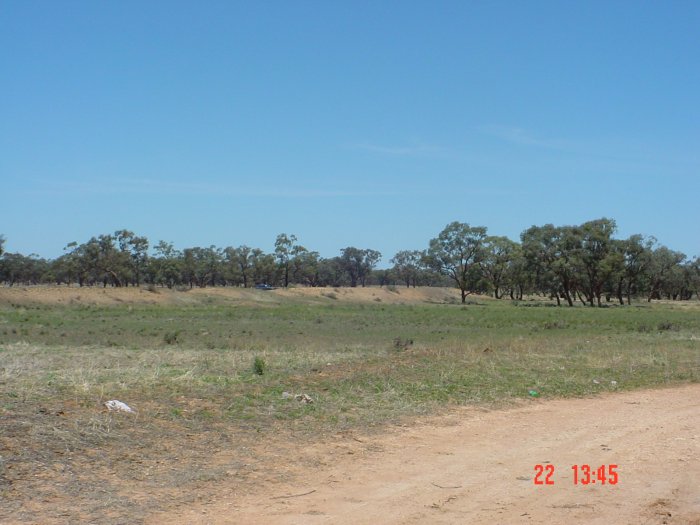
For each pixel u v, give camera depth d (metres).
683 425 12.48
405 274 177.50
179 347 27.03
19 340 29.86
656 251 124.75
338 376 16.12
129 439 9.43
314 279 156.25
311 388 14.35
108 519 6.81
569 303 107.94
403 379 16.17
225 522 6.96
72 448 8.69
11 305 69.44
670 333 39.72
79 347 25.75
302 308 75.56
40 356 20.56
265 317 56.22
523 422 12.61
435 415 12.86
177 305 80.19
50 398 10.88
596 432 11.78
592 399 15.56
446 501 7.82
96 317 51.91
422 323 50.78
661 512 7.59
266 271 145.88
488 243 119.50
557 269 106.69
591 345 27.80
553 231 110.69
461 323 51.16
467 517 7.30
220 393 12.93
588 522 7.23
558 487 8.45
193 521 6.93
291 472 8.80
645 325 45.94
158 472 8.35
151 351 23.47
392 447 10.34
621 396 16.03
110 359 19.91
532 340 31.25
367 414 12.38
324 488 8.21
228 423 10.90
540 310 79.62
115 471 8.21
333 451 9.91
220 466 8.80
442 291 140.25
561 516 7.40
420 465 9.37
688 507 7.79
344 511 7.39
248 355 21.25
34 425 9.16
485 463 9.56
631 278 115.25
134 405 11.20
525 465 9.49
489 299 134.62
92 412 10.28
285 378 15.41
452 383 16.17
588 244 107.12
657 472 9.23
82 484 7.68
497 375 17.72
